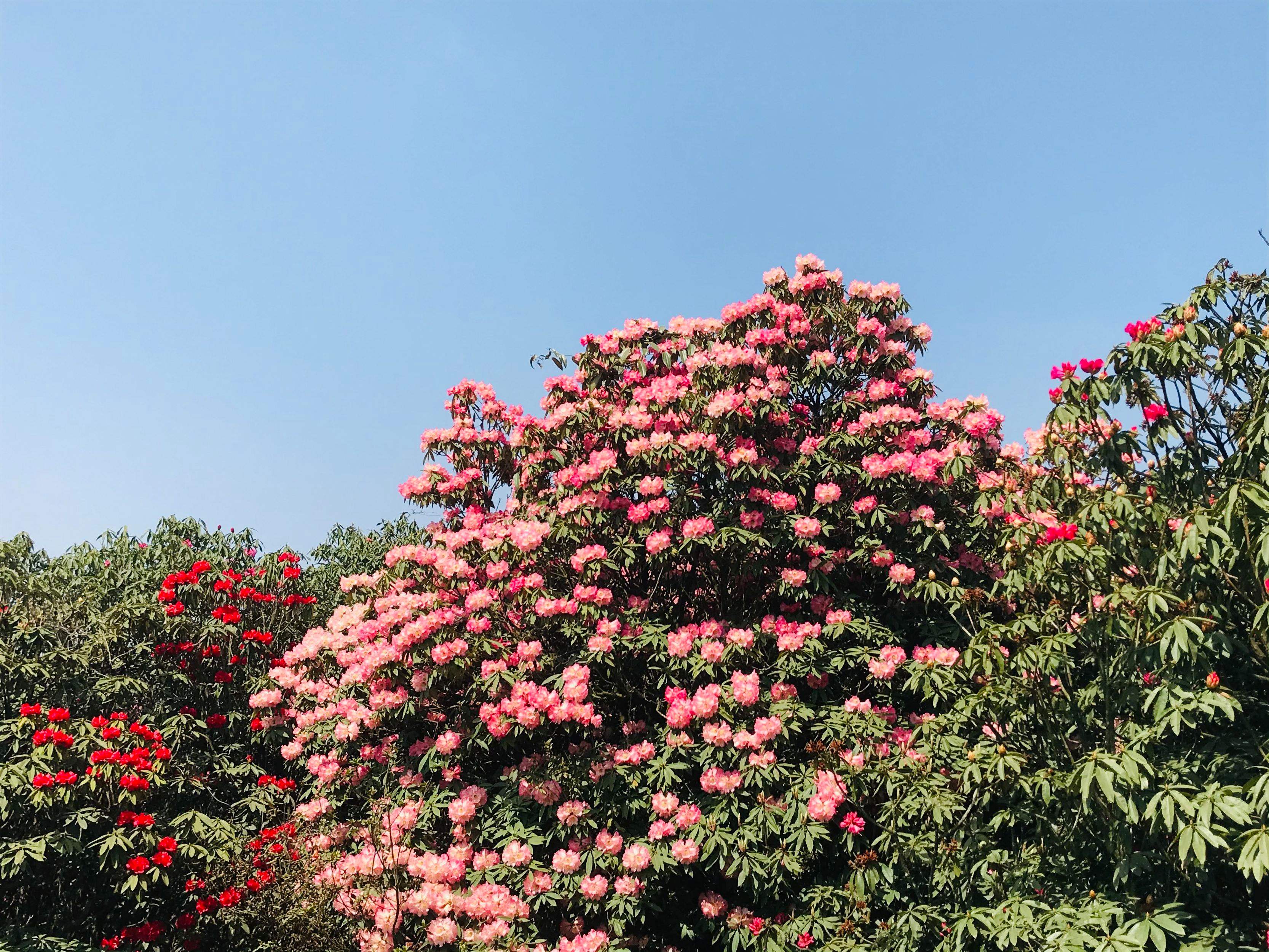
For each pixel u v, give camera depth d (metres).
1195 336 4.47
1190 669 4.14
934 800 5.02
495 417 8.69
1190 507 4.69
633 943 6.00
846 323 7.55
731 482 6.92
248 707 8.64
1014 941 4.36
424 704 7.21
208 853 6.83
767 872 5.52
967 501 7.02
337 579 10.81
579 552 6.75
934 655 6.00
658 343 8.12
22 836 6.47
